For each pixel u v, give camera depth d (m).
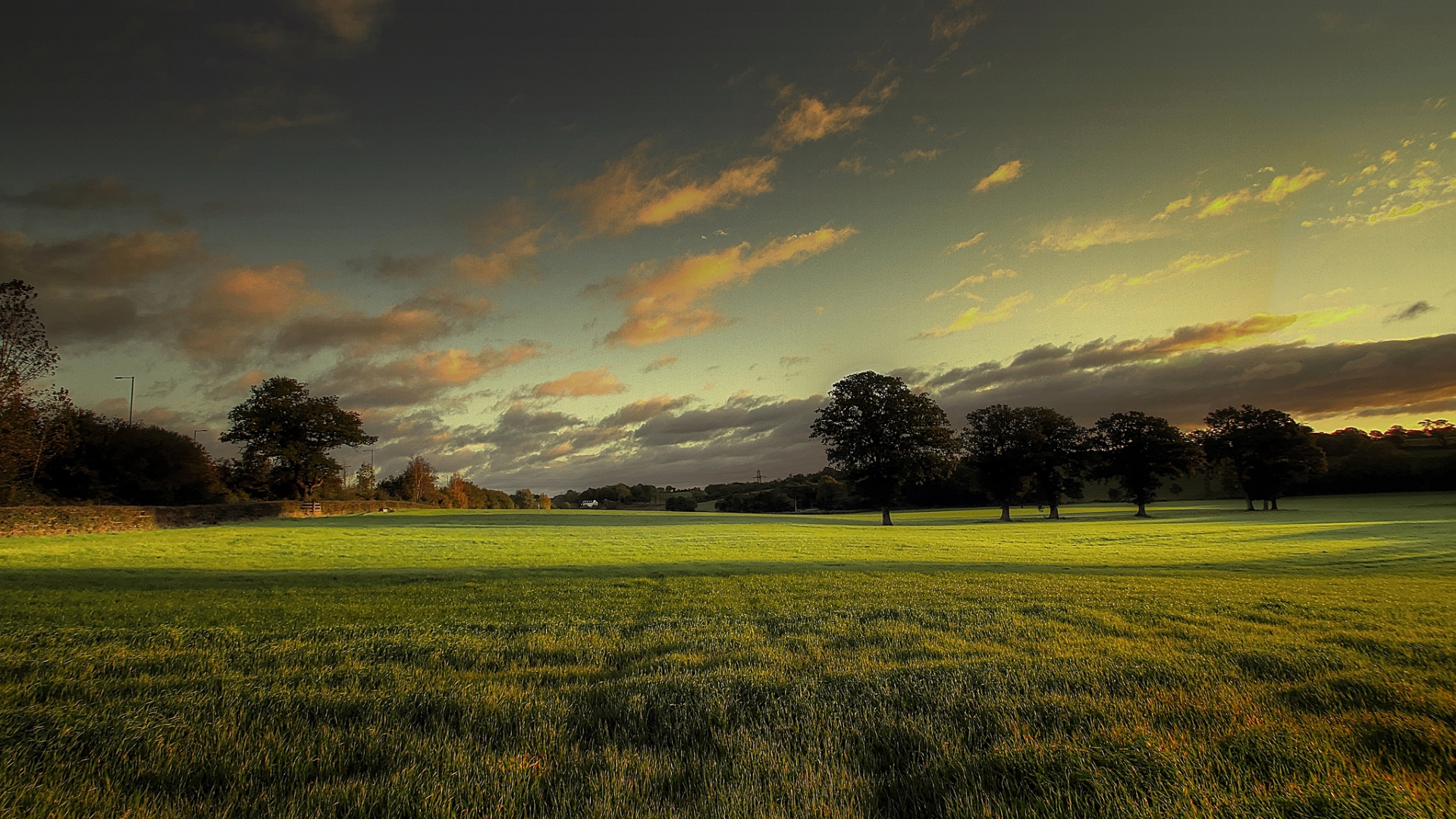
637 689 6.88
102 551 29.59
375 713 6.09
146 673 7.72
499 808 4.18
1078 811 4.03
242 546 33.69
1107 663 7.79
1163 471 90.69
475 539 41.19
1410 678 6.94
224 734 5.39
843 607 13.59
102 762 4.89
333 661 8.46
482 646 9.38
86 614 12.44
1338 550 31.44
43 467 57.25
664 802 4.32
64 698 6.68
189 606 13.72
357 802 4.21
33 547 31.12
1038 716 5.82
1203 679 6.94
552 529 52.84
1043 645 9.13
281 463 88.19
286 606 13.95
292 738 5.41
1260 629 10.38
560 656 8.88
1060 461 92.69
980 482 96.06
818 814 4.04
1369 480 118.50
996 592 15.99
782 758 4.98
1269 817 3.88
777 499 153.75
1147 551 32.84
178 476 73.25
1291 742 4.96
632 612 13.27
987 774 4.61
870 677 7.28
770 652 8.76
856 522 85.94
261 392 88.69
